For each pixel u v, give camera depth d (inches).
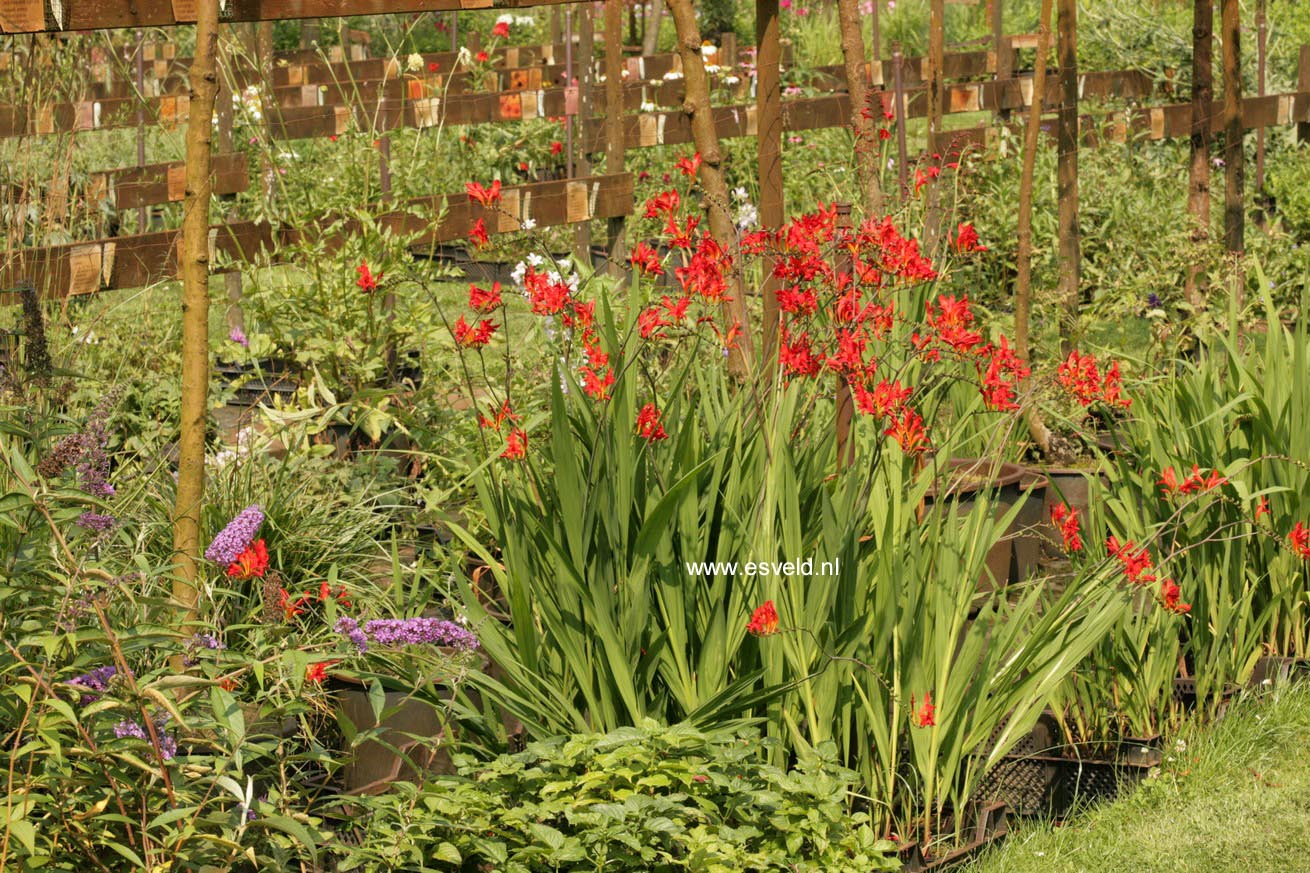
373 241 225.5
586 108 348.2
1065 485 224.7
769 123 179.8
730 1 764.6
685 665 140.9
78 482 125.7
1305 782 166.9
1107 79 422.0
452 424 219.0
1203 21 308.3
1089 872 146.8
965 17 839.7
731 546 143.3
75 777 105.3
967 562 152.6
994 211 343.3
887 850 135.6
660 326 149.8
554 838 120.3
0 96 207.0
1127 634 175.5
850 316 149.8
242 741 110.0
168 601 116.6
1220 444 193.5
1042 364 257.6
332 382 222.8
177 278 200.2
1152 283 297.1
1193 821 157.5
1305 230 398.9
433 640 125.2
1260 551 195.5
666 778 125.9
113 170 320.8
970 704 150.1
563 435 134.9
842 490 152.9
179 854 109.2
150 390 209.2
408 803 122.6
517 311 255.3
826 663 139.8
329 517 188.1
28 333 134.3
